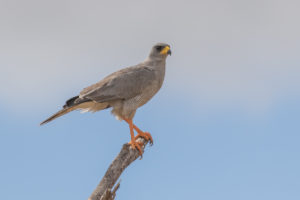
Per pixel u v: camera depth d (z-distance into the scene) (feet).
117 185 28.58
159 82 45.21
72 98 43.65
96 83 44.73
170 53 44.86
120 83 43.04
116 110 43.86
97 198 31.53
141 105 45.06
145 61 46.14
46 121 42.39
